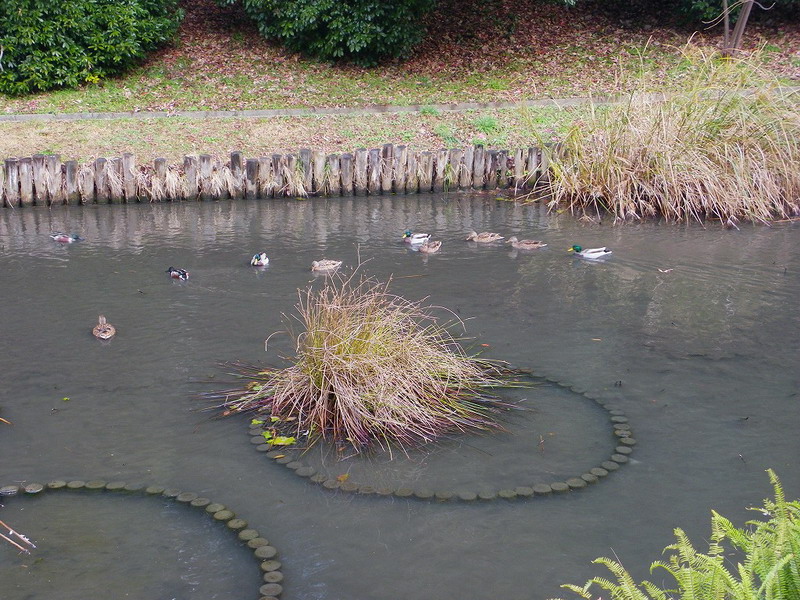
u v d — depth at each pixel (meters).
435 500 5.62
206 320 9.07
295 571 4.86
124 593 4.68
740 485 5.80
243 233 13.19
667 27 23.03
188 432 6.56
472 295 10.02
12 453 6.21
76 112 17.66
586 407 7.04
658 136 14.77
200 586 4.74
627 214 14.66
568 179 15.39
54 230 13.31
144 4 20.00
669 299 9.92
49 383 7.46
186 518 5.41
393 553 5.03
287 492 5.72
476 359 7.96
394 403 6.69
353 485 5.81
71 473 5.95
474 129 17.91
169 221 14.05
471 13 23.42
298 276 10.74
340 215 14.61
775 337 8.65
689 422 6.76
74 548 5.10
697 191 14.41
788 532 2.88
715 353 8.22
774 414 6.89
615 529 5.28
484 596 4.63
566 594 4.64
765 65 19.86
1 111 17.56
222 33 22.17
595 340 8.56
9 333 8.68
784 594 2.79
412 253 12.01
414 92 19.81
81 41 19.11
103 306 9.55
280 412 6.85
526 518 5.40
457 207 15.36
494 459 6.18
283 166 16.00
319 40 20.91
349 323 7.05
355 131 17.70
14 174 14.88
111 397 7.18
